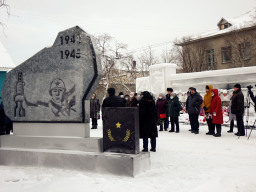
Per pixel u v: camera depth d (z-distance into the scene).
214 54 37.03
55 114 6.56
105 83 37.09
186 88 19.83
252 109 15.23
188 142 9.43
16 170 6.29
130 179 5.32
